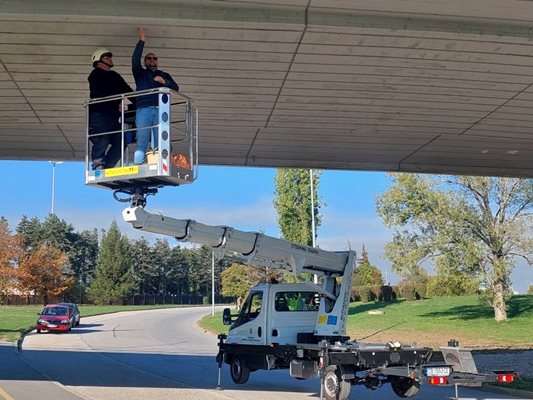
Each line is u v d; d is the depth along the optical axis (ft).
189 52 32.01
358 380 38.91
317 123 44.47
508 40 30.22
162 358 73.72
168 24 28.43
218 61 33.24
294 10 28.30
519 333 91.50
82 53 32.04
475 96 38.63
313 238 129.90
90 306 289.33
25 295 252.62
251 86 37.11
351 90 37.70
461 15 28.58
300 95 38.63
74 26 28.71
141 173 27.07
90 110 29.40
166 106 27.30
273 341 47.32
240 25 28.66
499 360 63.36
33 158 53.98
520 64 33.40
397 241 108.99
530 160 56.29
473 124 44.60
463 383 35.40
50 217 362.74
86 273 387.75
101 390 45.88
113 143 29.32
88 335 116.67
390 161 56.65
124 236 352.28
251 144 50.37
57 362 66.90
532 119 43.24
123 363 66.80
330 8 28.07
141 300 349.41
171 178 27.35
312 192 131.44
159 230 36.73
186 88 37.32
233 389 47.47
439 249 106.42
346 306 47.98
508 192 104.47
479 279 105.50
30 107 40.42
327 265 47.96
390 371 37.09
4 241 237.86
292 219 135.44
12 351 78.33
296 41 30.63
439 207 106.11
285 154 53.72
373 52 31.99
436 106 40.65
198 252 435.94
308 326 48.83
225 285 176.86
